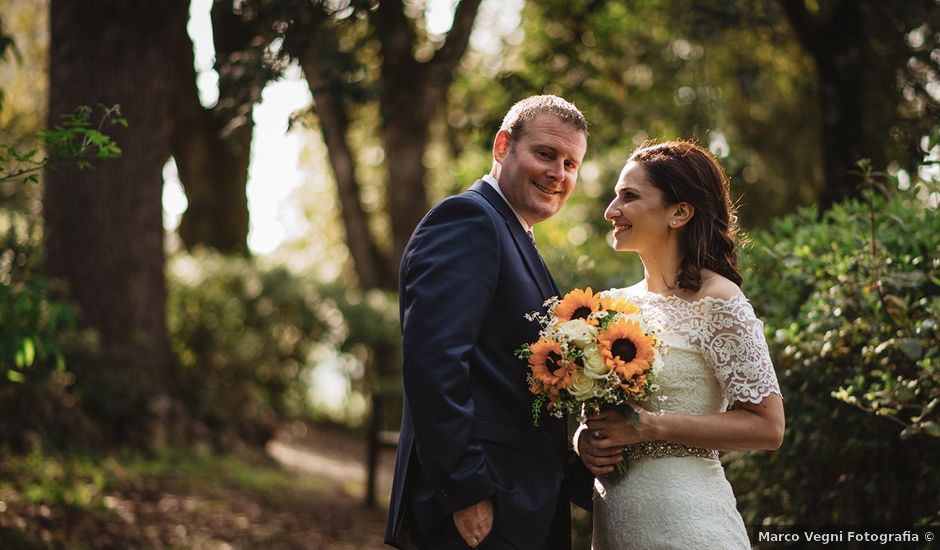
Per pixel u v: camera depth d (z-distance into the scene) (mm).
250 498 7188
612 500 2725
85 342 7484
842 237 3668
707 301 2633
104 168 7883
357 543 6422
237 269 12297
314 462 10562
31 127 10445
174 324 10766
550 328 2633
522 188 2816
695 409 2646
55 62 7754
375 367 13570
